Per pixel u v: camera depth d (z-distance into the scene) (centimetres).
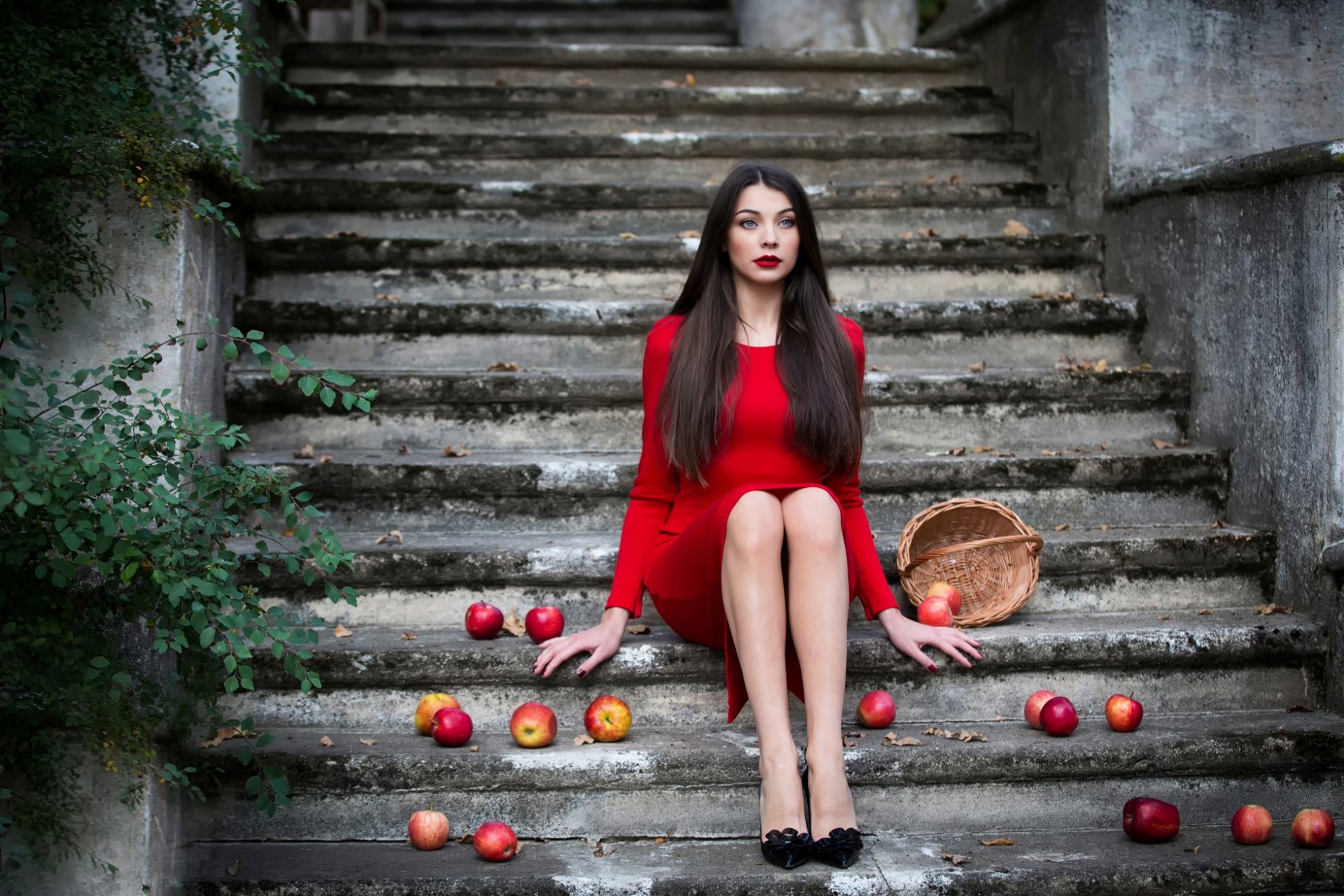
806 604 266
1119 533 349
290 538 333
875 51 568
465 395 377
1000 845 274
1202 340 384
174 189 293
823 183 504
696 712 303
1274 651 313
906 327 416
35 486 228
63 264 285
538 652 297
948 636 300
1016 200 479
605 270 438
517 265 433
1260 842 272
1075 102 471
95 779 260
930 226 476
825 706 262
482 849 264
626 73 559
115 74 320
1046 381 387
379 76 542
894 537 348
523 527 354
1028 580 317
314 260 423
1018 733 294
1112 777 286
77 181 290
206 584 240
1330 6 439
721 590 277
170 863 267
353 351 404
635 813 280
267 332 400
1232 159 366
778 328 304
